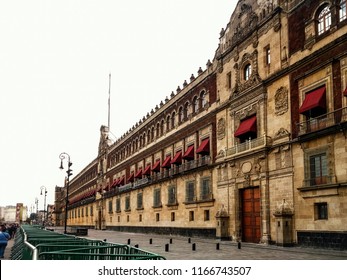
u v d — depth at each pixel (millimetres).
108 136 86562
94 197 89688
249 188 32500
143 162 59562
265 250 24938
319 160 24922
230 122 35750
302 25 27547
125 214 65375
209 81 40750
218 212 34938
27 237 13461
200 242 33500
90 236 46031
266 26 31547
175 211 45906
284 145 27969
